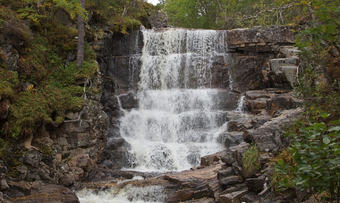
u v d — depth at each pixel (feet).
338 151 14.56
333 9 17.99
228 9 121.29
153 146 57.52
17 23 46.52
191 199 36.37
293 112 33.53
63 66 53.88
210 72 71.72
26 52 48.47
